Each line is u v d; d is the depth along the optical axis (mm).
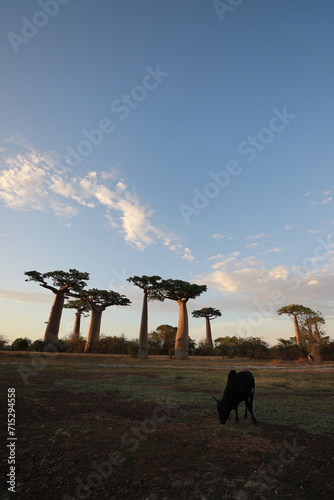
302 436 5852
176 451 4938
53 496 3584
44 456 4711
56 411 7496
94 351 42906
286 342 43625
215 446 5180
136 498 3504
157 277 41000
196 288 41406
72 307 54094
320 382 14719
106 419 6902
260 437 5734
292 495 3572
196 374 17547
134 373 17578
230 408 6719
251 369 23141
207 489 3693
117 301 47094
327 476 4102
